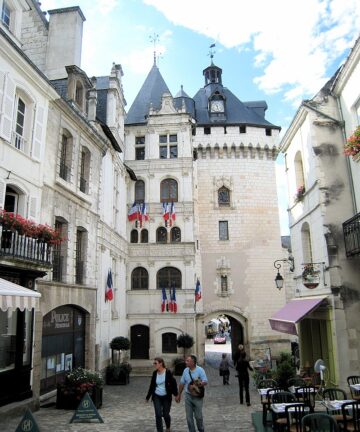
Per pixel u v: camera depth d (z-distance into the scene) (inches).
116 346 829.2
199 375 339.0
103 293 807.1
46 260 502.3
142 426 404.8
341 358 535.5
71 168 657.6
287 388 466.9
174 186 1147.3
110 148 876.6
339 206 584.4
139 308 1055.6
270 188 1314.0
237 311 1211.2
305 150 661.3
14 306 364.8
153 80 1350.9
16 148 492.1
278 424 334.3
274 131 1355.8
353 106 577.6
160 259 1085.1
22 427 291.4
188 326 1040.2
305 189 668.7
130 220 1088.8
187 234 1099.9
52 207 583.5
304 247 694.5
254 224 1278.3
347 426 308.3
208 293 1225.4
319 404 431.8
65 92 716.0
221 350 1636.3
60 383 505.7
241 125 1334.9
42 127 558.3
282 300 1230.9
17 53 483.5
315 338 663.1
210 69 1504.7
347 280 556.7
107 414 477.4
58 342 602.2
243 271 1242.0
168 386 352.2
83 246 711.1
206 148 1317.7
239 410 491.8
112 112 946.1
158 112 1183.6
